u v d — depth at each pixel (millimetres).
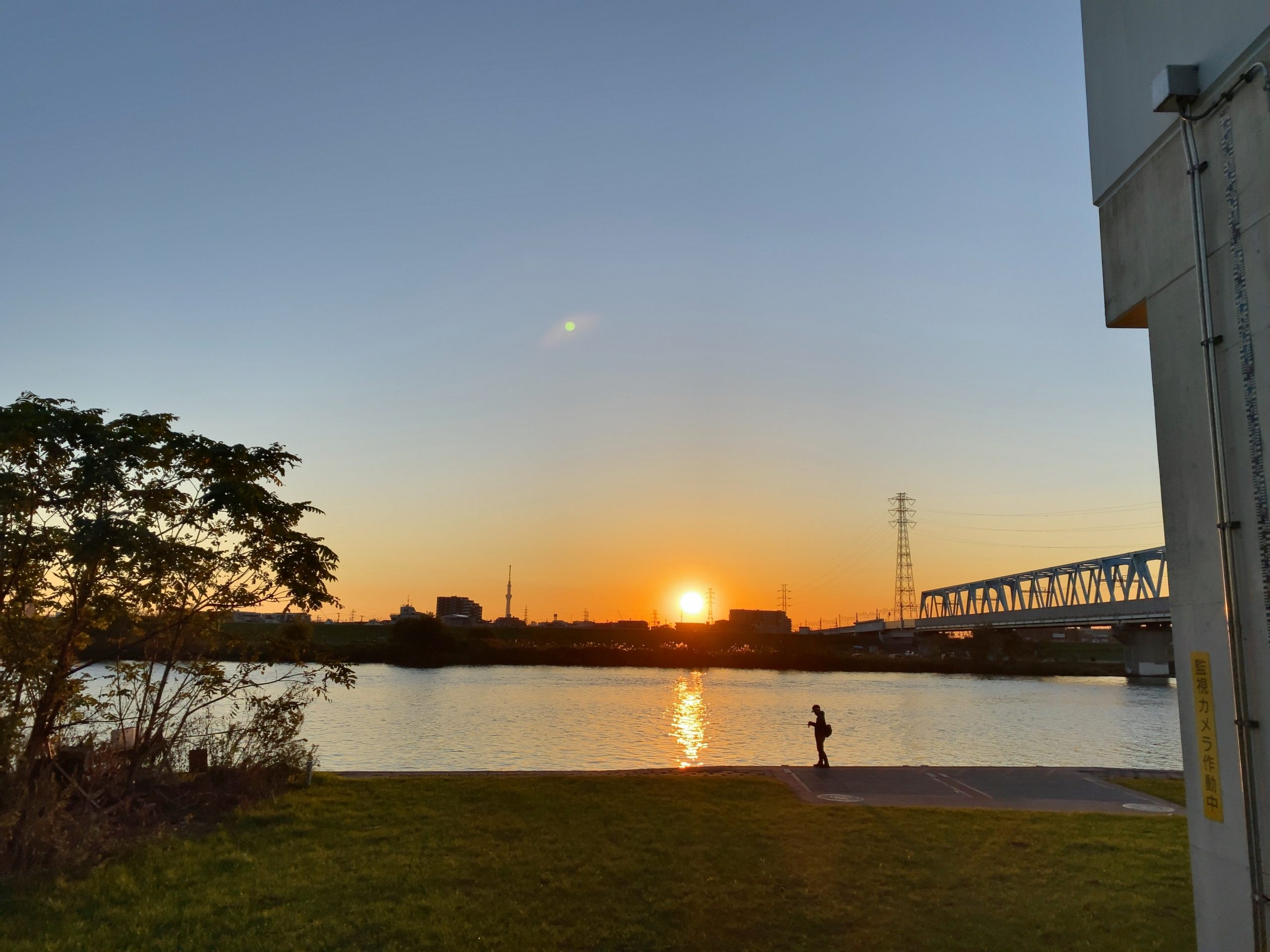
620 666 123500
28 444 10484
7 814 10039
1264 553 5832
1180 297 6859
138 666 13258
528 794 14180
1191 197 6535
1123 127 7715
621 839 11414
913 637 149750
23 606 10969
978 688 83500
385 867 10055
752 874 9992
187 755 15156
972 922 8555
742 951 7879
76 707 12297
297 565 13750
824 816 13008
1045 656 131625
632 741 35375
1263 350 5852
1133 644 96438
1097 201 8195
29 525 10648
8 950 7594
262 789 13984
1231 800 6230
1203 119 6504
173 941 7859
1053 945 8031
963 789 15914
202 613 13625
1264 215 5852
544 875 9805
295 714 15398
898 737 38875
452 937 8016
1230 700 6230
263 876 9711
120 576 11633
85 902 8898
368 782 15359
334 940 7922
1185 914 8805
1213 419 6273
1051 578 101375
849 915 8695
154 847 10695
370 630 131125
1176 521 6902
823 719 18328
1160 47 7102
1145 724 46438
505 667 112125
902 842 11453
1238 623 6086
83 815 11312
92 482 10609
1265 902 5824
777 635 166875
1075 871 10273
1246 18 6016
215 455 12703
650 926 8406
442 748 32031
